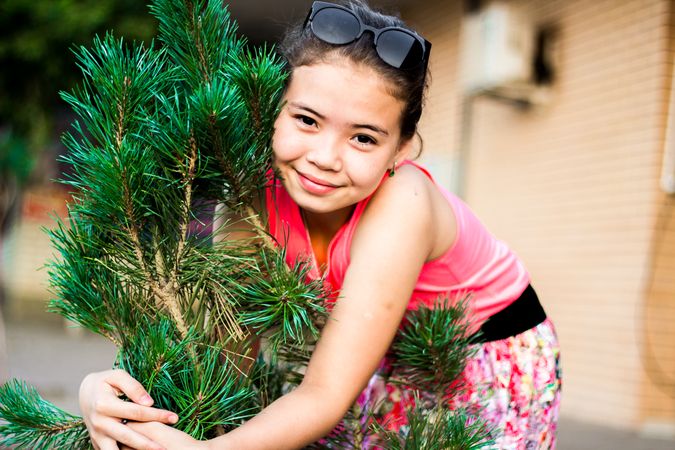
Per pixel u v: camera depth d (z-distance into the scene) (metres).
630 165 5.07
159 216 1.21
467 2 6.70
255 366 1.44
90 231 1.23
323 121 1.29
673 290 4.92
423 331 1.42
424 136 7.32
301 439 1.25
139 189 1.17
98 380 1.21
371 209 1.46
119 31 6.16
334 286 1.56
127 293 1.25
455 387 1.49
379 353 1.37
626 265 5.04
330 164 1.29
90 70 1.22
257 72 1.19
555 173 5.71
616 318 5.07
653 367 4.88
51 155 8.73
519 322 1.76
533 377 1.76
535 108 5.93
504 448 1.70
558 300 5.59
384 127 1.31
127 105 1.17
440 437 1.30
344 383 1.31
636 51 5.07
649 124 4.95
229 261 1.24
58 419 1.26
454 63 6.93
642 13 5.03
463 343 1.47
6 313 10.38
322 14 1.31
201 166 1.22
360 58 1.28
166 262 1.24
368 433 1.49
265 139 1.27
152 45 1.26
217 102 1.12
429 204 1.49
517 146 6.12
